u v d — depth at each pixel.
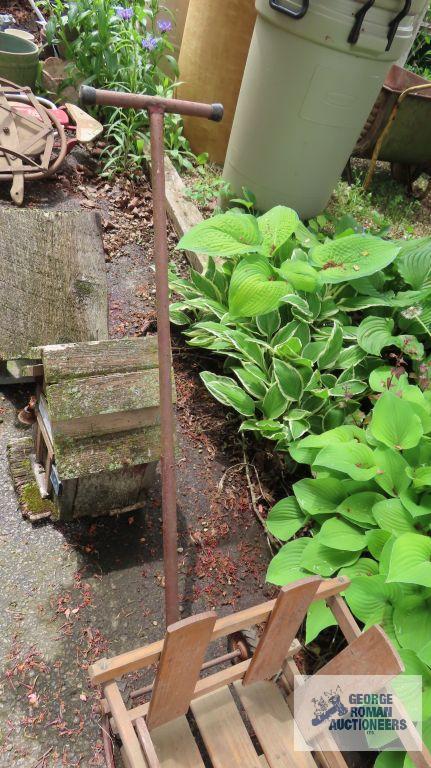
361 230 2.93
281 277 2.48
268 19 2.65
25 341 2.17
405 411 1.90
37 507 1.87
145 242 3.06
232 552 1.98
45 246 2.43
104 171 3.32
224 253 2.31
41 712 1.49
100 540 1.88
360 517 1.80
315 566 1.73
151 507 2.02
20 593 1.70
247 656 1.50
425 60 5.59
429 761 1.04
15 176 2.88
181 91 3.70
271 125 2.91
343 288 2.63
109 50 3.50
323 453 1.79
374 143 3.90
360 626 1.73
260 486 2.18
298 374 2.21
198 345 2.43
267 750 1.21
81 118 3.28
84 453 1.61
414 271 2.58
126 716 1.08
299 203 3.21
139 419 1.67
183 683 1.08
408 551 1.55
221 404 2.44
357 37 2.51
